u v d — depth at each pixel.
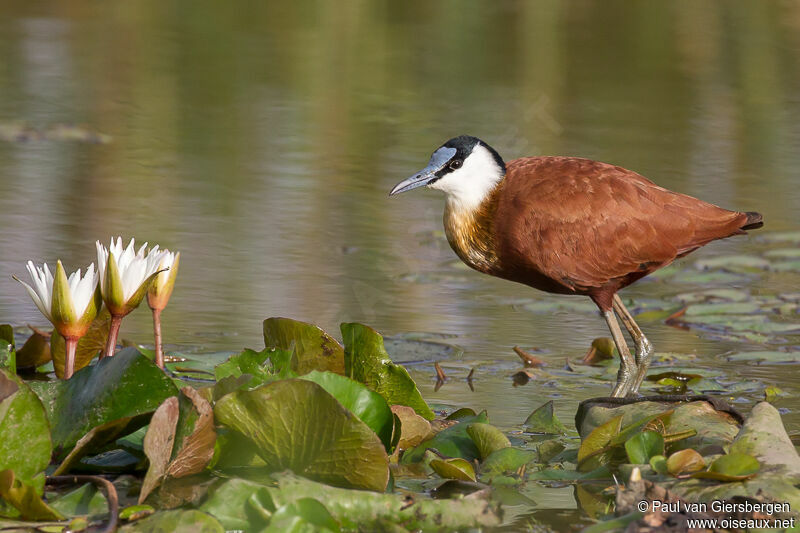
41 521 6.05
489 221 10.57
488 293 12.33
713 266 13.32
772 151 18.77
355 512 6.25
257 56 26.75
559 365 9.95
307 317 10.90
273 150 18.66
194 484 6.69
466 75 24.97
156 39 28.48
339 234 14.20
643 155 18.14
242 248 13.33
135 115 20.89
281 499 6.18
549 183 10.41
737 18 31.67
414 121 20.75
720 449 7.24
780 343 10.61
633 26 30.86
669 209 10.35
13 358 7.87
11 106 21.02
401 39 29.23
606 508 6.70
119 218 14.34
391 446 7.09
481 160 10.58
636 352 10.08
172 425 6.40
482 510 6.42
